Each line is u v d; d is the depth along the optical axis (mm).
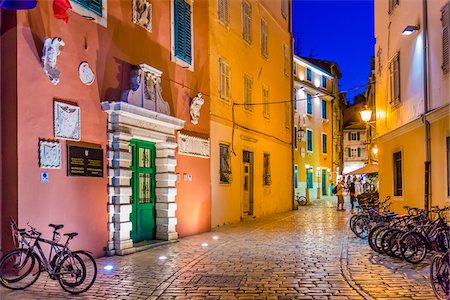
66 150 9312
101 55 10469
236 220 18578
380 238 10641
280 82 25656
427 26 13039
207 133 15523
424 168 13234
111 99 10727
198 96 14695
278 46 25484
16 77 8289
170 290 7375
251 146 20500
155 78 12211
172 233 12852
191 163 14320
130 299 6875
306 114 37594
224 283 7816
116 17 11023
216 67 16938
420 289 7277
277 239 13367
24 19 8477
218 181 16875
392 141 16875
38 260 7531
